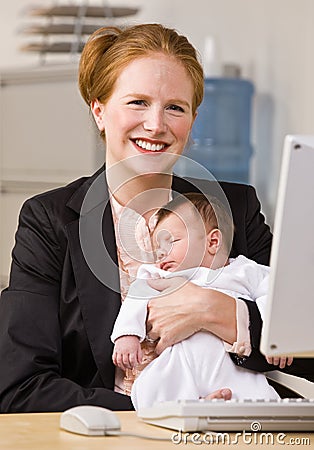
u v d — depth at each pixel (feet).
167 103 7.10
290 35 15.67
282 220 5.14
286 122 15.78
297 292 5.25
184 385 6.91
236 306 7.02
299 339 5.34
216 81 15.40
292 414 5.45
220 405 5.38
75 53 16.07
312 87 15.33
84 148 15.37
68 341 7.32
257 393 6.98
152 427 5.57
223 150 15.52
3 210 16.83
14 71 16.58
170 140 7.14
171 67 7.14
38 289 7.33
